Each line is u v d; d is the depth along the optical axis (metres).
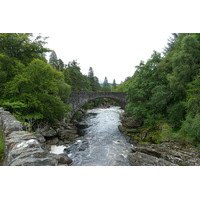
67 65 52.47
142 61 23.20
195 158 10.52
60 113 19.78
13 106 13.05
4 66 15.80
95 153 15.59
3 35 16.12
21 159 3.42
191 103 12.11
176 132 15.16
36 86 15.19
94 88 73.56
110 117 39.22
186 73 13.84
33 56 20.28
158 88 18.31
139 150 14.75
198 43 13.85
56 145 17.89
